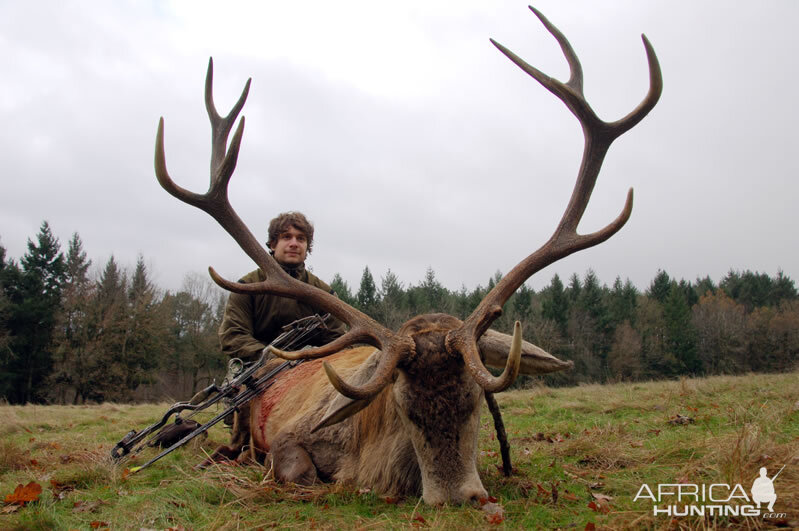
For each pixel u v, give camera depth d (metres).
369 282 44.91
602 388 10.35
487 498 2.97
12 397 35.25
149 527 2.91
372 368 3.51
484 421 6.66
